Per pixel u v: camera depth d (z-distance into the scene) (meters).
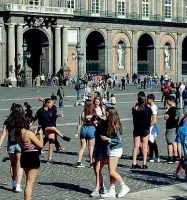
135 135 25.61
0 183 22.66
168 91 58.78
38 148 18.00
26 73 95.75
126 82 106.94
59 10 98.94
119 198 19.53
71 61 103.12
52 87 92.06
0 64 94.81
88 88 63.19
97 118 20.62
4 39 94.94
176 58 119.94
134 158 25.80
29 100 66.56
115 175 19.86
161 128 41.50
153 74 115.94
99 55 109.44
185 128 18.59
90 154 26.08
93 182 22.75
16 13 93.88
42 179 23.33
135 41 112.62
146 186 21.98
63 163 27.11
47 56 99.94
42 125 27.02
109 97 67.00
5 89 86.38
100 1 107.31
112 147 19.86
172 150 27.39
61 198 20.11
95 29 106.56
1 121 45.47
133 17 112.00
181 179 23.19
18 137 17.97
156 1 115.56
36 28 97.38
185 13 120.62
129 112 53.78
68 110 56.19
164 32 117.31
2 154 29.47
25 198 17.92
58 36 99.44
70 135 37.28
